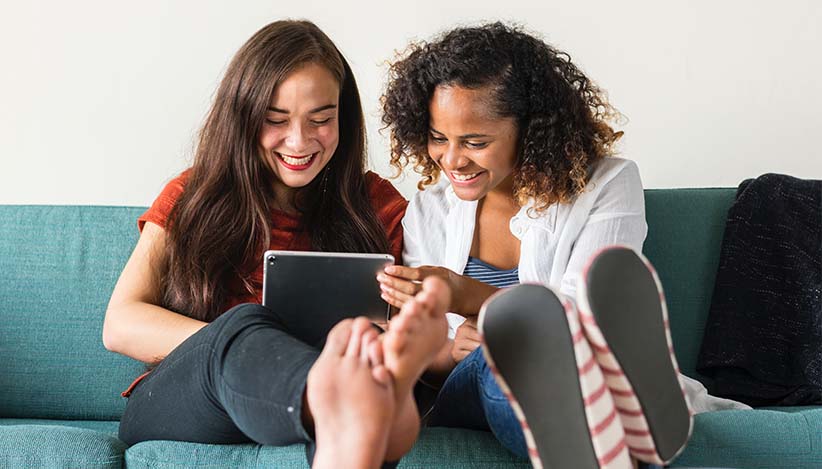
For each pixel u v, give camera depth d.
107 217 2.18
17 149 2.52
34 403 2.13
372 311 1.70
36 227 2.18
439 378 1.78
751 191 2.16
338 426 1.21
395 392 1.23
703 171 2.51
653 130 2.52
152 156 2.51
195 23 2.50
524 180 1.80
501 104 1.72
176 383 1.55
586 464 1.22
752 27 2.50
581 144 1.83
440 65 1.73
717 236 2.19
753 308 2.09
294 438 1.31
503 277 1.91
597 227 1.84
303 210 2.03
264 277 1.67
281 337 1.39
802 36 2.49
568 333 1.19
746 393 2.06
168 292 1.93
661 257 2.18
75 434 1.62
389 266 1.68
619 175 1.88
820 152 2.49
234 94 1.92
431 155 1.81
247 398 1.34
